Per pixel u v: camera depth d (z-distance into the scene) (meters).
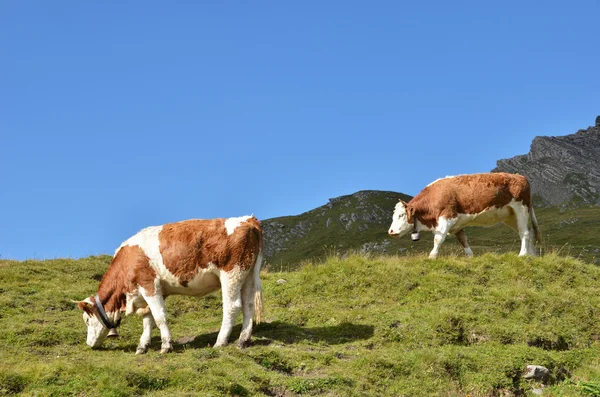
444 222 19.23
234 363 11.33
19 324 13.95
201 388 10.23
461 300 15.52
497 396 11.61
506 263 18.17
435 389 11.50
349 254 19.78
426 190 19.80
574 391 11.86
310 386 10.85
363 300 16.19
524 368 12.33
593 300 16.00
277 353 11.98
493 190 19.20
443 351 12.64
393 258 19.17
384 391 11.30
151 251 12.62
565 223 109.56
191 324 15.23
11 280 17.81
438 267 17.83
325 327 14.39
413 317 14.53
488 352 12.80
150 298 12.58
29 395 9.54
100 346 13.33
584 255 74.38
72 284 18.42
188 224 12.75
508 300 15.37
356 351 12.82
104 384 9.86
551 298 15.70
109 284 12.96
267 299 16.89
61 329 13.91
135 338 14.05
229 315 12.40
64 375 10.16
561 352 13.43
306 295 16.95
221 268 12.47
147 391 10.06
